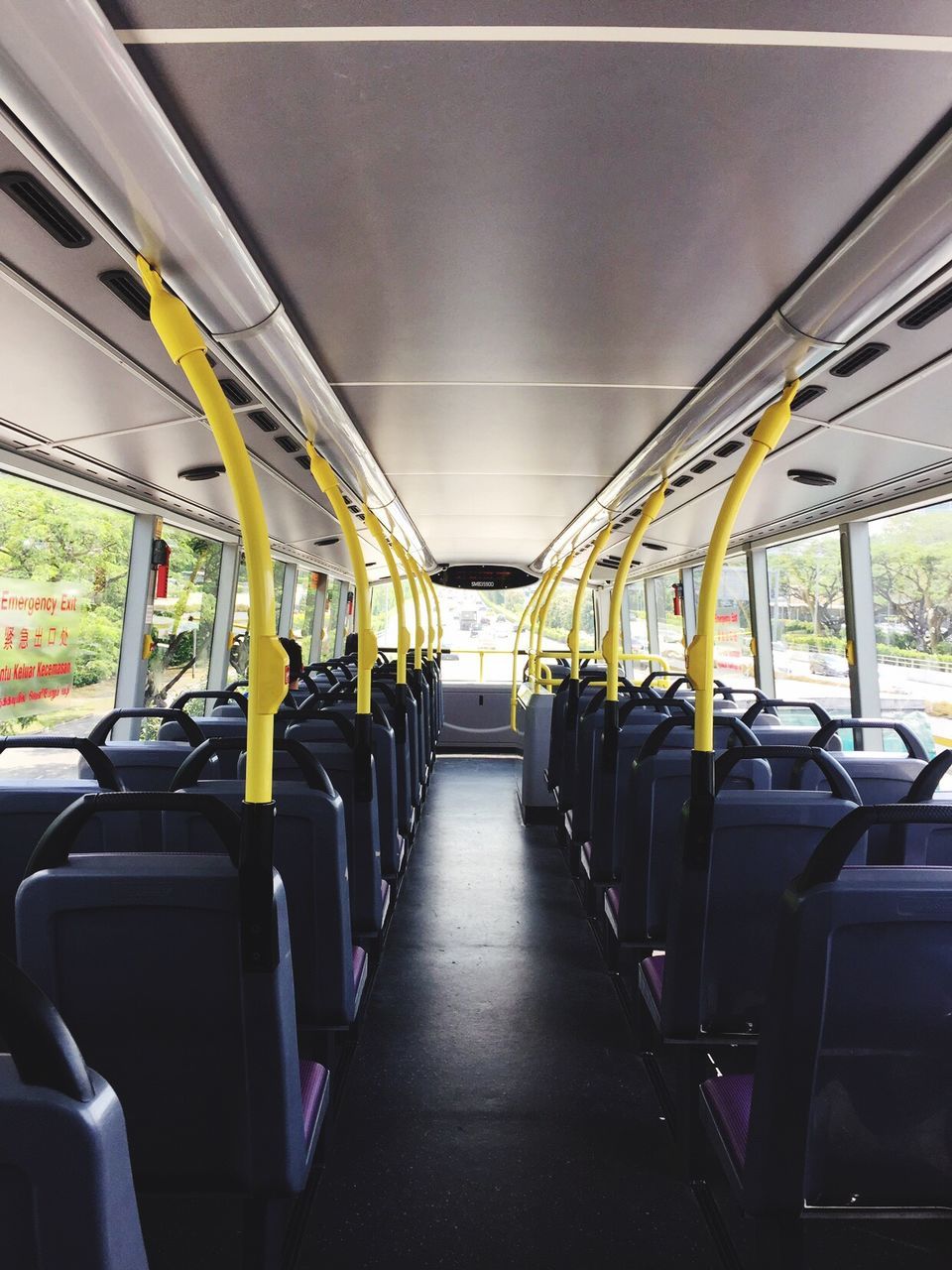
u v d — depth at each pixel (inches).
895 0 45.8
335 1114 100.9
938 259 67.1
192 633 246.2
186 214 58.9
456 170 64.2
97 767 86.1
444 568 427.5
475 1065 114.2
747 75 52.9
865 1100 56.5
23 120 49.0
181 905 57.3
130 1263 31.6
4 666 149.3
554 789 238.5
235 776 148.9
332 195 67.9
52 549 165.9
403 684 183.0
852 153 61.5
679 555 318.3
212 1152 63.1
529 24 48.1
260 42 49.3
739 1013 89.9
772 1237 68.8
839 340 84.9
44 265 75.8
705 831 85.2
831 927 51.2
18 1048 29.4
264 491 193.8
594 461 170.9
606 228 73.5
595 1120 100.1
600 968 150.4
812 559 227.6
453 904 188.5
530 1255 76.9
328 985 88.7
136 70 46.4
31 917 57.0
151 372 106.7
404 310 91.5
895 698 189.0
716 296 87.4
